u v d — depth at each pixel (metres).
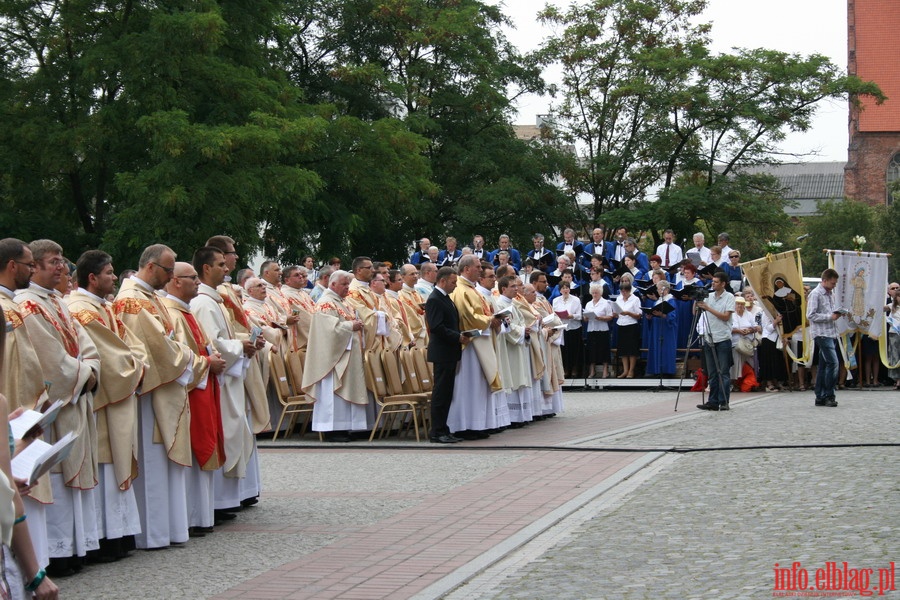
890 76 75.88
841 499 9.19
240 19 30.77
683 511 9.03
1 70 29.44
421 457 12.95
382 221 35.16
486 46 39.97
